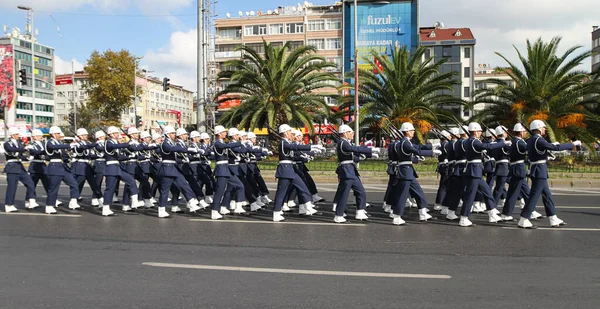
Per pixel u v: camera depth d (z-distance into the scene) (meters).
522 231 9.41
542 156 9.80
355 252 7.67
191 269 6.68
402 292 5.68
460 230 9.55
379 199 14.37
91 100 55.91
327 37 64.06
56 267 6.80
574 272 6.50
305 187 11.27
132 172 12.65
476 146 9.96
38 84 81.81
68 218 11.05
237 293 5.66
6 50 52.44
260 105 26.67
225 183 11.12
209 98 34.56
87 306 5.25
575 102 25.38
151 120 87.56
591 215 11.21
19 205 13.12
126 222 10.50
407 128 10.15
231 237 8.84
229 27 67.62
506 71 26.41
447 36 68.12
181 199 14.29
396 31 62.56
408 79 25.88
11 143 11.95
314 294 5.62
